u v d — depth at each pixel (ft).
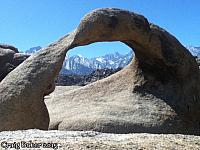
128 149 31.45
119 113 70.28
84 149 30.48
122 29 71.26
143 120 68.90
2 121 58.44
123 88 79.51
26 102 60.08
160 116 70.79
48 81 62.75
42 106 61.72
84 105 76.59
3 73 85.56
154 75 78.64
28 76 62.18
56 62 64.13
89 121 66.08
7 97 59.93
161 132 68.03
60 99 82.33
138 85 78.43
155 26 76.59
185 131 71.15
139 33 72.59
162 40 75.41
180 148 33.55
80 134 37.47
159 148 32.76
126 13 71.92
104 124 65.41
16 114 59.06
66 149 30.32
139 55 78.79
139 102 74.64
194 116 74.84
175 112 72.74
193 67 78.38
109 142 33.47
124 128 65.92
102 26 69.46
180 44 78.13
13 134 37.09
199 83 78.28
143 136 37.88
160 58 75.51
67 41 67.87
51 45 67.21
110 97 78.18
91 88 82.28
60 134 37.17
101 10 70.64
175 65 76.02
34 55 65.67
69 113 73.05
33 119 60.23
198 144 35.81
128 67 83.05
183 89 76.07
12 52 88.74
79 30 68.49
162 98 75.51
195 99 76.13
